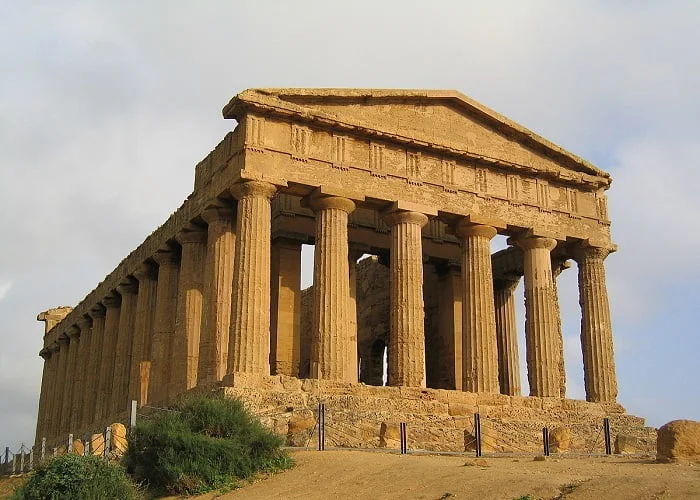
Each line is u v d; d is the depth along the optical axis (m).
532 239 41.91
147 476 24.44
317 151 37.19
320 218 36.91
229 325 34.91
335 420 31.28
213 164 38.88
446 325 48.34
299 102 37.38
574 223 43.53
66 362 66.56
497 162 41.41
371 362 53.84
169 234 43.81
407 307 37.34
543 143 43.00
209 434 25.14
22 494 22.86
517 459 25.22
